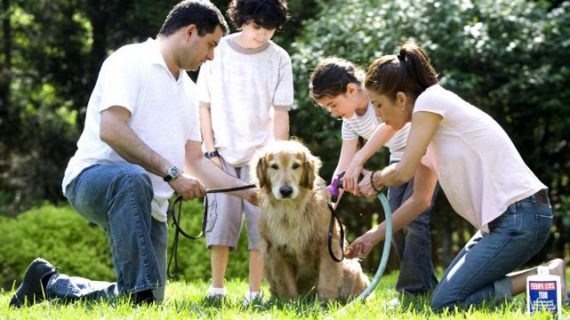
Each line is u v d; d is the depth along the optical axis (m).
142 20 13.04
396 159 5.47
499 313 3.70
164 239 4.70
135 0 12.91
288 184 4.76
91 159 4.38
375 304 4.42
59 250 10.43
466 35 10.73
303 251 4.93
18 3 13.80
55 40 14.30
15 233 10.57
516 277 4.23
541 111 12.12
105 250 10.80
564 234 13.39
